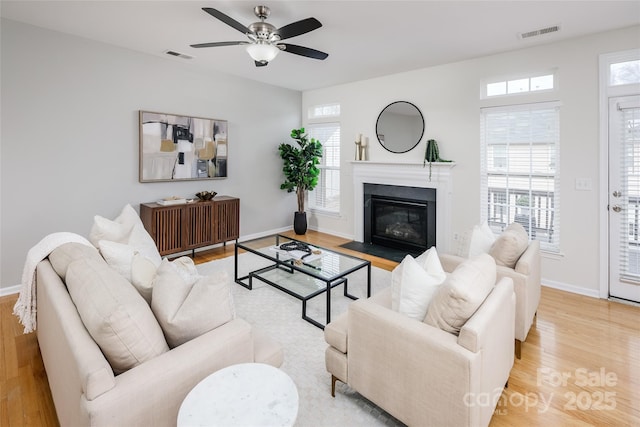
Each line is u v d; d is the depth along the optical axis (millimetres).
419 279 1663
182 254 4703
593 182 3334
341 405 1859
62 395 1396
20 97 3289
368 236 5344
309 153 5664
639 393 1966
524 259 2354
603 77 3219
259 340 1737
